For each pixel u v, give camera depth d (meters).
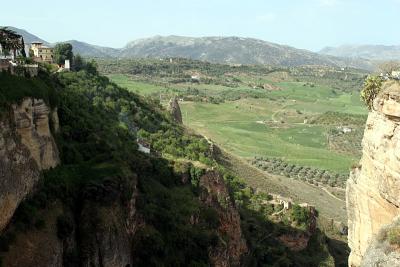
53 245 44.91
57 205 49.00
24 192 45.97
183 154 107.75
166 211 65.38
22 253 42.19
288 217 100.19
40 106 52.56
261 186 136.25
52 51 117.19
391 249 42.62
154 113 129.38
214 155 133.62
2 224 41.97
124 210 55.44
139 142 95.69
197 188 78.56
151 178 72.50
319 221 124.88
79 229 49.84
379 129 52.75
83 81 105.38
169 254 61.03
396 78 56.88
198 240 66.56
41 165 50.69
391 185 50.31
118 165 58.84
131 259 55.81
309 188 167.00
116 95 114.50
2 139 42.84
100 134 71.50
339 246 114.69
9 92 47.06
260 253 86.75
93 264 48.78
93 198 51.78
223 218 78.44
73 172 54.66
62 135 62.34
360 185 58.22
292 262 90.00
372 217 55.47
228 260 72.38
